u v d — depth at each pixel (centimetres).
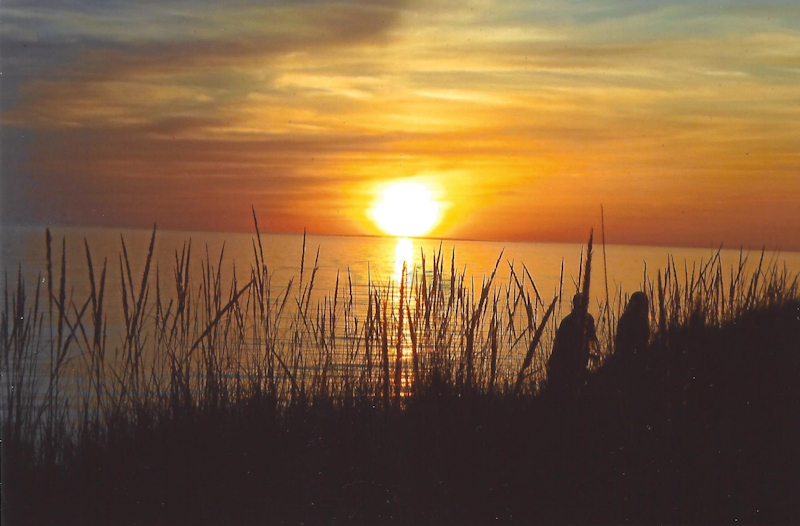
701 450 362
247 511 332
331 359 402
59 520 324
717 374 396
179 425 358
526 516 331
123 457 349
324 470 354
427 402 370
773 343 414
